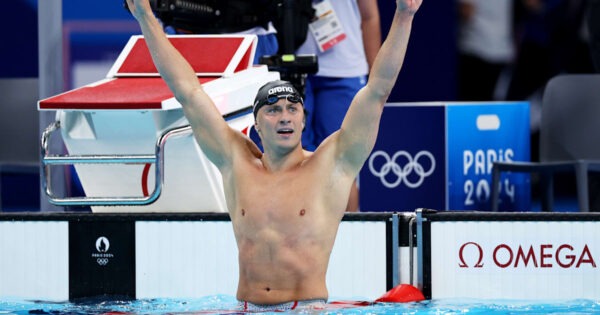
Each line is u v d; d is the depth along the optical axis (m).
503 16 34.44
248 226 17.27
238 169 17.55
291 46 23.22
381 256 20.23
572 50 34.25
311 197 17.16
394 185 27.38
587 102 27.48
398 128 27.25
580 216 19.91
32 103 28.66
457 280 20.09
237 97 20.98
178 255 20.67
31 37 33.72
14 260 21.14
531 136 34.62
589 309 18.92
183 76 17.72
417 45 34.84
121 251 20.83
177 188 21.05
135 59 22.16
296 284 17.06
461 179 27.03
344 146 17.11
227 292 20.55
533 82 34.56
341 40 25.98
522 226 20.00
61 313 18.92
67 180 27.09
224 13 23.75
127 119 20.58
